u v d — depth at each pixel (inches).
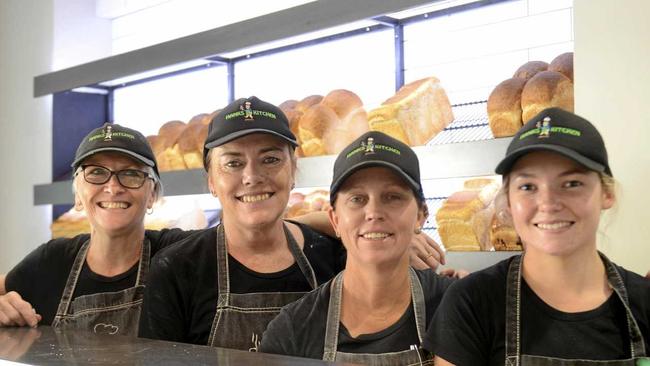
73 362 32.2
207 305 58.4
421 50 83.2
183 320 58.9
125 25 121.6
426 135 75.5
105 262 68.6
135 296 68.1
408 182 47.3
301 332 50.4
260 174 56.2
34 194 110.3
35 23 119.9
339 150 80.0
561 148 40.8
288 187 58.5
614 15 54.6
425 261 61.7
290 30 75.2
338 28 83.0
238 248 59.8
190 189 87.3
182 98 109.8
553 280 43.7
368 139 48.8
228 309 57.9
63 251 70.6
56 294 69.2
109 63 97.2
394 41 84.9
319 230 67.5
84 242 70.9
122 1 118.8
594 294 43.6
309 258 61.7
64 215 115.6
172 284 58.7
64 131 119.0
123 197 65.8
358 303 50.4
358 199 48.2
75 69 102.9
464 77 79.6
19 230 122.3
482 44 78.5
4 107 124.5
